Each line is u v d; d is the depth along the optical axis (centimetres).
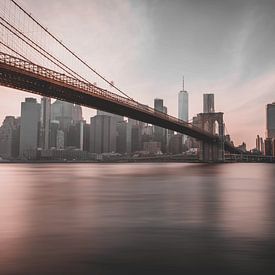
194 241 1235
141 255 1078
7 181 4622
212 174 6762
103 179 5109
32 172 8319
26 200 2402
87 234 1340
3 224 1523
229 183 4181
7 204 2186
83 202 2298
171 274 930
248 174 6794
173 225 1508
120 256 1068
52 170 9856
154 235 1327
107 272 941
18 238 1275
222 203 2248
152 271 950
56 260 1030
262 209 1970
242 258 1054
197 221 1598
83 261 1026
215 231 1393
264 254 1091
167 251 1119
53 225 1502
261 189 3328
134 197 2606
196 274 930
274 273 941
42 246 1169
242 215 1764
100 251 1115
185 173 7256
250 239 1264
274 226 1484
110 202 2294
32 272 941
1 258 1049
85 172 8181
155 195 2750
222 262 1020
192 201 2355
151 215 1767
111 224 1523
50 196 2661
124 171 8681
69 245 1183
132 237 1291
